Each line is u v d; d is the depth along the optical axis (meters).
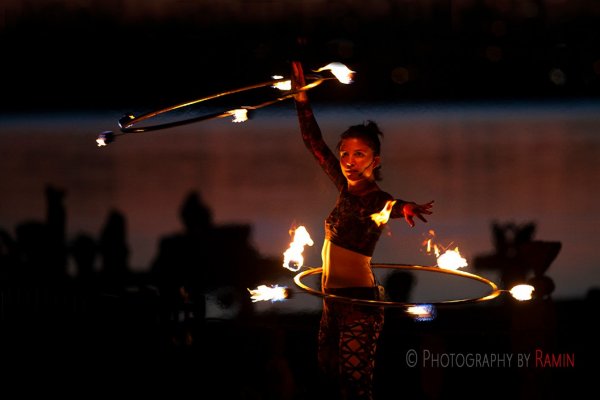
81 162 23.31
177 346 9.20
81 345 9.24
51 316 9.84
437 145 24.25
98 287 10.23
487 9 37.25
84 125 29.91
